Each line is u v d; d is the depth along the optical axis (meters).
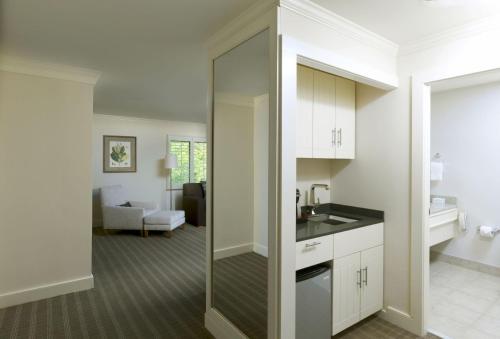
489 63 1.90
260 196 1.89
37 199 2.80
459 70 2.04
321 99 2.38
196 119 6.53
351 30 2.01
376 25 2.01
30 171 2.77
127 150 6.21
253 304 1.93
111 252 4.33
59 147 2.90
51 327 2.37
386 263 2.47
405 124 2.34
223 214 2.19
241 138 2.02
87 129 3.05
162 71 3.07
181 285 3.19
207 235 2.35
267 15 1.74
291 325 1.73
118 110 5.38
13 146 2.69
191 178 7.10
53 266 2.89
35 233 2.80
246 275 1.99
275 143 1.69
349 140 2.62
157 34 2.21
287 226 1.70
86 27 2.10
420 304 2.26
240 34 1.97
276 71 1.67
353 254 2.25
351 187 2.74
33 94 2.77
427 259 2.29
